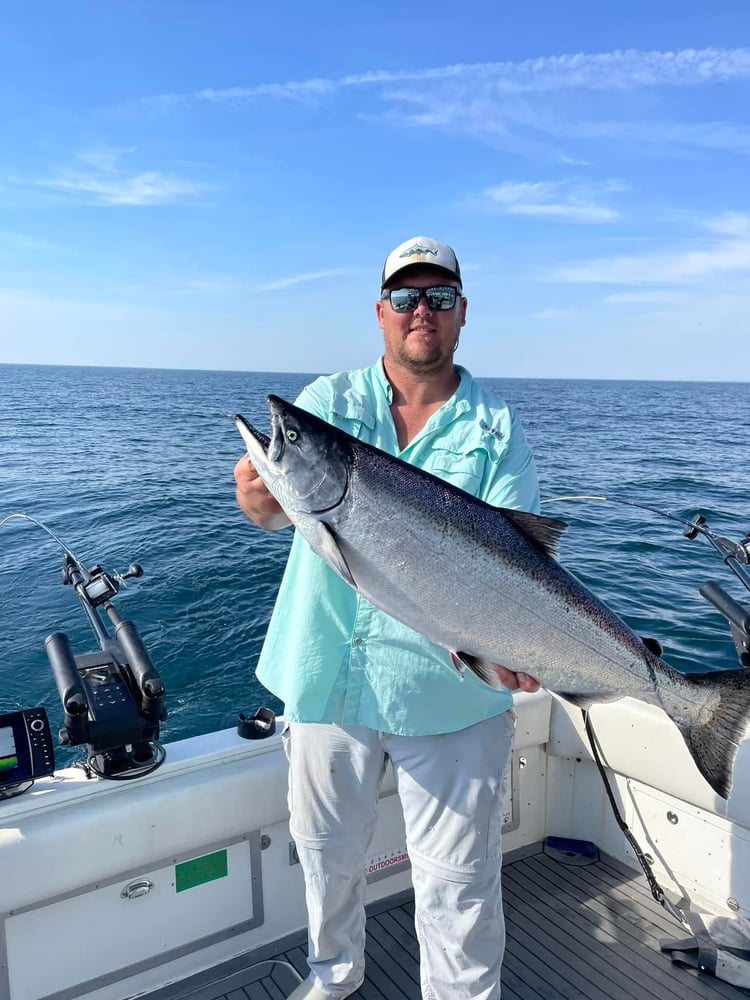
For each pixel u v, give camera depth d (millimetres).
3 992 2318
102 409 43000
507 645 2195
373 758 2379
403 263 2410
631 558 9648
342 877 2424
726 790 2195
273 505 2387
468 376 2643
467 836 2221
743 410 58250
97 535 11148
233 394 66562
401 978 2686
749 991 2629
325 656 2305
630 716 3131
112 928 2510
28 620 7289
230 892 2740
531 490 2484
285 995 2578
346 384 2648
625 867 3330
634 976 2701
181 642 6938
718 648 6617
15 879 2244
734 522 12016
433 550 2145
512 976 2701
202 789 2570
